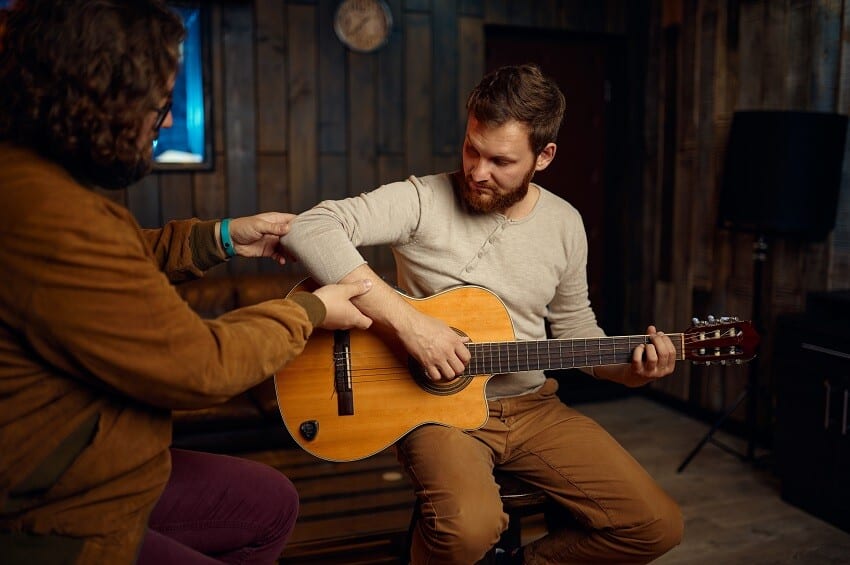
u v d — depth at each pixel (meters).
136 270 1.00
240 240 1.56
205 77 3.50
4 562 1.00
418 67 3.87
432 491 1.54
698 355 1.73
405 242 1.77
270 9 3.60
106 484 1.06
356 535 2.41
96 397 1.06
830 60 2.95
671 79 3.89
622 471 1.65
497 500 1.55
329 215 1.62
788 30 3.15
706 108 3.65
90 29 0.98
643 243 4.17
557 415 1.81
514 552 1.79
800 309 3.14
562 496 1.69
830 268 2.99
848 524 2.50
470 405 1.71
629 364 1.77
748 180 2.85
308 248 1.55
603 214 4.34
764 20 3.27
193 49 3.48
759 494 2.83
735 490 2.86
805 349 2.63
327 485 2.85
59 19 0.97
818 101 3.02
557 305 1.94
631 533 1.62
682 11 3.79
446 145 3.97
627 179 4.21
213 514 1.36
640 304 4.21
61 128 1.00
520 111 1.58
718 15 3.54
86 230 0.97
